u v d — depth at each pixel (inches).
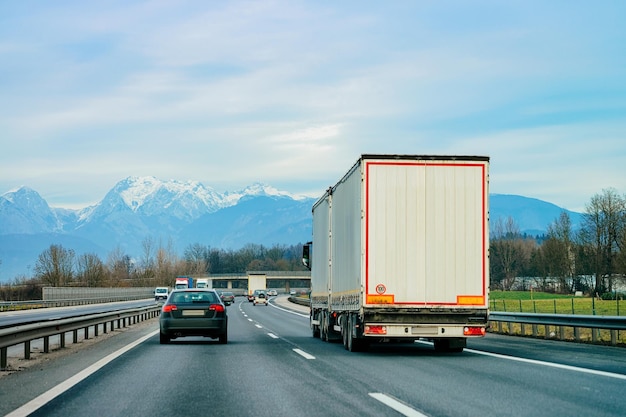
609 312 1882.4
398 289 695.1
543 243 4736.7
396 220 699.4
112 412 369.7
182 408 381.7
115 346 853.8
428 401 397.7
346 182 799.7
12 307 2635.3
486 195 706.8
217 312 879.1
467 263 701.9
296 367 595.5
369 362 637.9
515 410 365.7
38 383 490.9
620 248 3767.2
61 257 5014.8
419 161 703.7
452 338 750.5
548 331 999.0
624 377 502.0
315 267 1100.5
